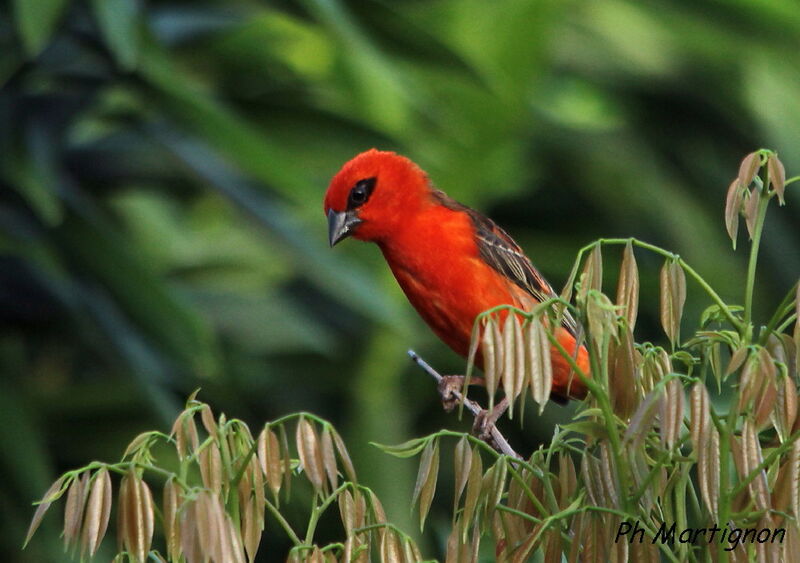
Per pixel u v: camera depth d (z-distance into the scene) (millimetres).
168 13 11492
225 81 11992
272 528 11484
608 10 15531
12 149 10344
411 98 10930
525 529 4719
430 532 12023
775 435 4691
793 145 15094
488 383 4309
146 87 10586
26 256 10328
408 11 11992
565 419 13734
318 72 11742
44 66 10680
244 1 11430
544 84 14664
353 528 4430
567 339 8477
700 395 4266
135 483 4176
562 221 14430
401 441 12453
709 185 15305
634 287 4594
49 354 13016
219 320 13195
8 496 10758
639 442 4199
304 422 4438
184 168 11727
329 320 13516
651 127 15602
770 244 14641
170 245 14625
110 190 12367
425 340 13250
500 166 13242
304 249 11391
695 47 14469
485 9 12406
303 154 12094
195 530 4004
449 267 8750
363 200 8828
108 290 10727
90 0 9688
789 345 4465
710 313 4734
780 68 14625
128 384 12062
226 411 11703
